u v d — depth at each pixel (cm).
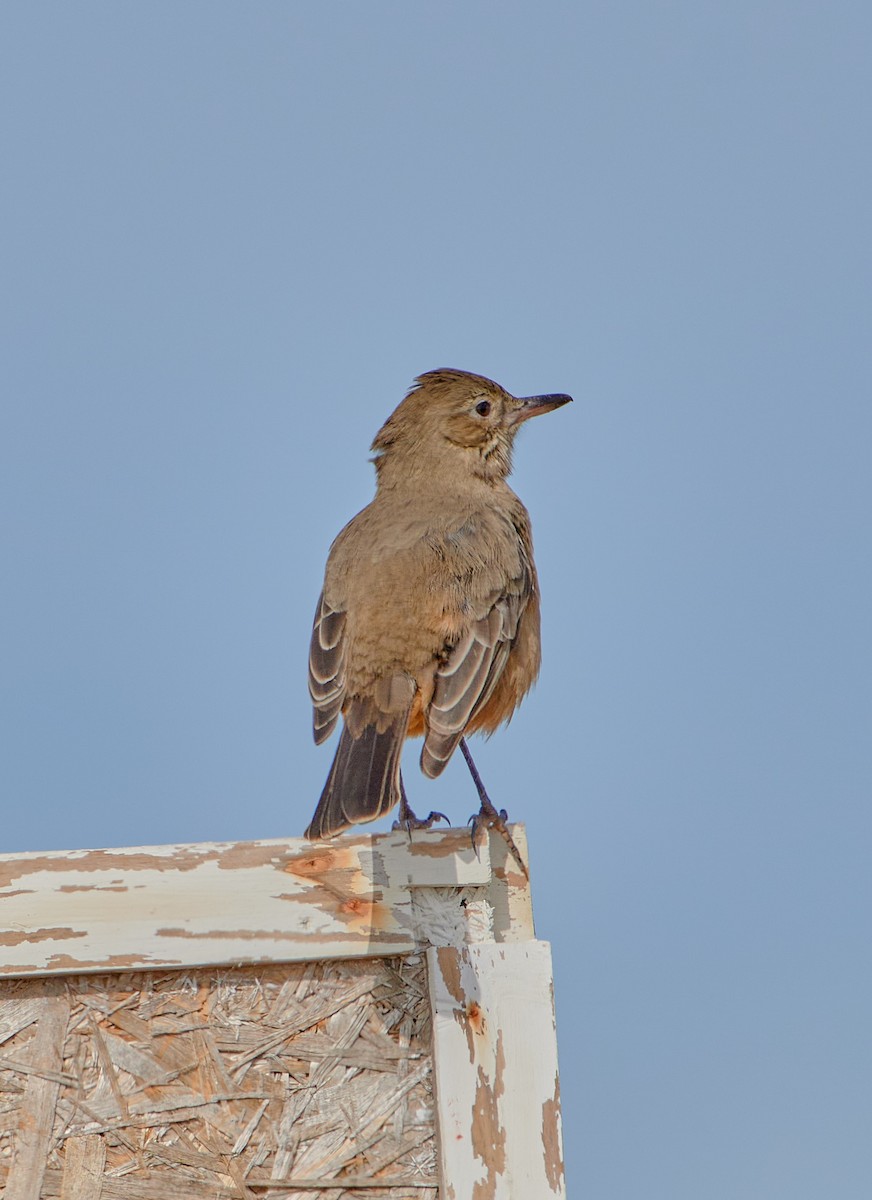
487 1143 963
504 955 995
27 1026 991
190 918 998
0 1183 965
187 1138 980
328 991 1008
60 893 995
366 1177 972
